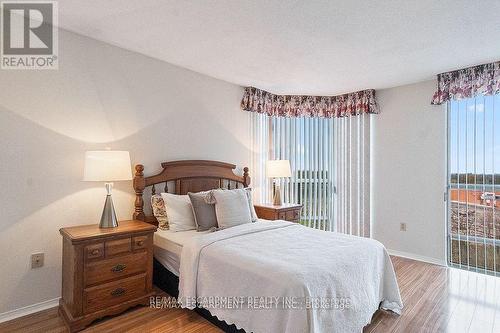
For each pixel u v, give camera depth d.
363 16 2.20
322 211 4.74
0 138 2.21
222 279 2.03
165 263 2.66
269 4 2.05
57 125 2.48
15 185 2.28
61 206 2.50
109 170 2.38
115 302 2.27
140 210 2.91
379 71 3.48
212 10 2.15
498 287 2.92
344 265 1.97
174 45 2.80
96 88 2.71
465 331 2.13
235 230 2.62
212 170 3.64
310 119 4.75
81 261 2.10
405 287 2.92
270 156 4.52
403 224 4.01
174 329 2.13
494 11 2.11
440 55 2.97
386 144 4.18
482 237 3.37
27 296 2.32
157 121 3.17
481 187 3.37
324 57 3.04
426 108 3.82
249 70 3.47
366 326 2.18
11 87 2.26
